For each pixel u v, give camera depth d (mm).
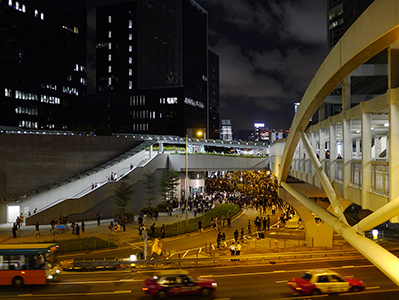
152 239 37938
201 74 133250
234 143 81250
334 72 12977
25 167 52125
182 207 58250
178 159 65562
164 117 120188
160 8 122000
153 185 61125
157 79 121500
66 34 117875
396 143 11109
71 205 48688
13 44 100062
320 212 19078
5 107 97625
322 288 20484
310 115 19312
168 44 121188
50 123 111125
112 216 53281
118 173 57594
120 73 124688
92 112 127125
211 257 29594
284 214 51281
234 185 86312
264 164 68000
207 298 20172
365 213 51188
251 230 44406
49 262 22797
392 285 22484
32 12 105875
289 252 32719
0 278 22312
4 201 48594
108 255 31516
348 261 29609
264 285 22641
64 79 116750
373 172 13688
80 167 57281
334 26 114938
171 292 20219
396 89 11023
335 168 19000
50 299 19906
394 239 37688
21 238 38375
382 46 10094
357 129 21750
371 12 9711
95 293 21031
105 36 126312
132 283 23312
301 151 28031
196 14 130750
